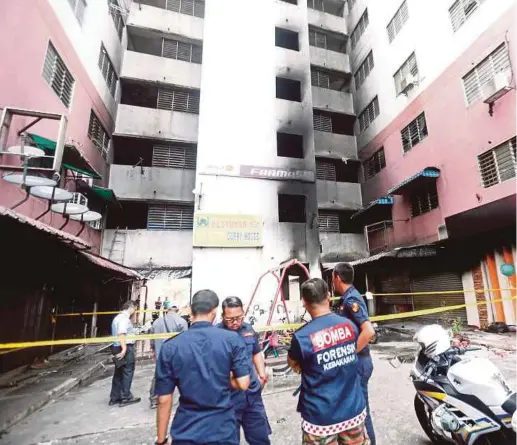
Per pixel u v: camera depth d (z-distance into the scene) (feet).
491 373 8.25
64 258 25.29
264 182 45.24
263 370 10.11
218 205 42.45
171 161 49.55
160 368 6.09
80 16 35.32
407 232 44.88
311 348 6.42
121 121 47.78
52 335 26.71
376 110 55.93
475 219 30.66
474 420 8.06
